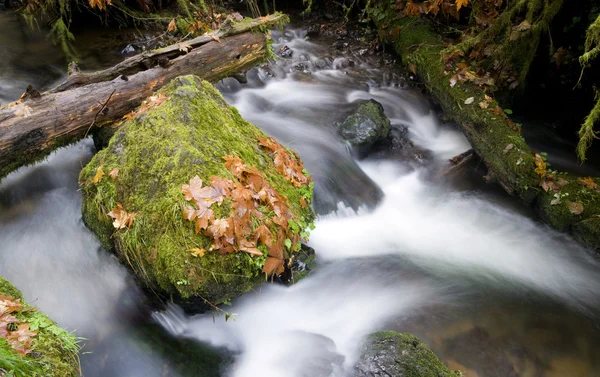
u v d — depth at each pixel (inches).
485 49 265.9
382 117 252.2
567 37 257.8
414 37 300.7
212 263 135.6
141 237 140.9
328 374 139.3
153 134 157.9
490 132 221.3
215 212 137.2
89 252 162.4
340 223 206.5
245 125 182.2
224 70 231.9
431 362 130.4
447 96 250.1
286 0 419.5
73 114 177.8
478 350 149.6
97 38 324.2
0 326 104.3
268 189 154.3
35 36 320.5
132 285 154.6
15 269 155.0
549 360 147.9
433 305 167.3
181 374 139.4
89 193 160.7
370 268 185.2
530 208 215.8
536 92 281.4
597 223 186.9
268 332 155.0
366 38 365.4
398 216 217.9
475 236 207.5
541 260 194.4
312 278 173.8
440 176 240.7
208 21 334.3
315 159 226.7
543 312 167.5
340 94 294.4
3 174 167.9
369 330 155.5
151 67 207.6
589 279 185.8
